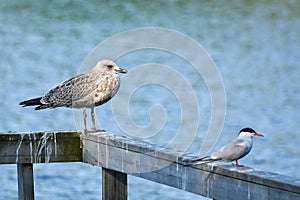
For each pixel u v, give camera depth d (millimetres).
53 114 22047
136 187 14969
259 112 23000
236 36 39094
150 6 46844
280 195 6090
